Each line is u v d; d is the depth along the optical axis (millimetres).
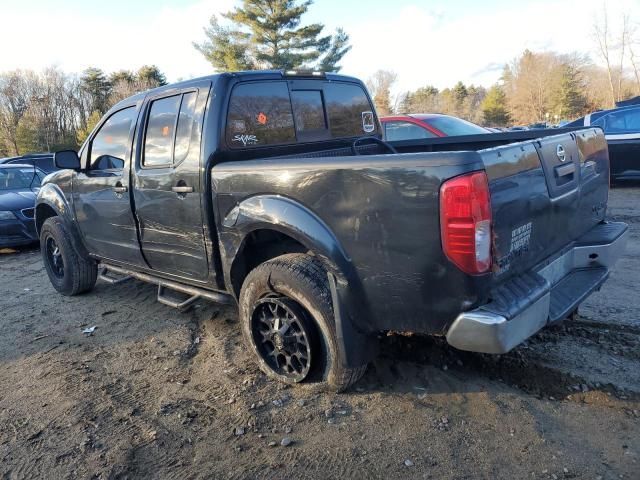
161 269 4395
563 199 3326
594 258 3633
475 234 2566
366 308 3010
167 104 4035
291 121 4242
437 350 3771
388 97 62094
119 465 2830
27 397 3623
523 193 2904
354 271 2973
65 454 2959
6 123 54531
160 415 3291
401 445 2852
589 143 3754
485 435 2883
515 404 3133
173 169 3887
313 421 3117
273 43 38938
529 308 2758
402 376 3518
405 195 2705
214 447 2951
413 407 3182
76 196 5137
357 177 2859
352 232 2928
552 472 2582
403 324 2924
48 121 55250
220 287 3902
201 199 3705
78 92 59562
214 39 39125
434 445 2832
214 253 3779
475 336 2639
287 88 4223
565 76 61062
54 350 4398
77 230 5309
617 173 10938
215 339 4359
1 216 8406
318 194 3035
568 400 3170
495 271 2721
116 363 4074
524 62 65312
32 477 2795
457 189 2557
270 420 3160
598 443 2768
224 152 3707
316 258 3309
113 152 4598
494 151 2723
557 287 3406
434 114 8523
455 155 2586
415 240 2713
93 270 5676
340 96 4746
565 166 3342
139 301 5492
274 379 3580
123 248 4668
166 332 4613
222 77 3746
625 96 47031
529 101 64500
